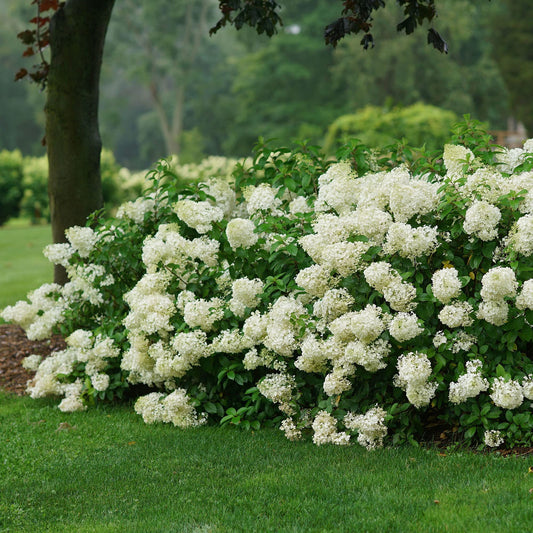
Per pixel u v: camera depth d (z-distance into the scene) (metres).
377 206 5.06
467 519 3.54
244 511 3.86
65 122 7.84
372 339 4.69
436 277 4.59
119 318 6.44
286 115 40.22
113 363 6.40
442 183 5.01
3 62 56.97
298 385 5.26
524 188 4.75
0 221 24.58
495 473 4.11
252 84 41.38
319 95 40.62
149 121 56.62
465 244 4.85
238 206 6.50
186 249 5.66
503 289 4.34
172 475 4.52
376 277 4.64
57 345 8.18
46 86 8.80
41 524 3.86
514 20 33.94
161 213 6.48
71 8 7.64
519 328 4.50
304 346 4.88
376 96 32.78
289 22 40.81
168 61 52.34
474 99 34.88
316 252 5.02
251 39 42.22
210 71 53.88
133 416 5.99
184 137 43.84
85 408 6.25
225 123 49.41
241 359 5.56
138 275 6.52
